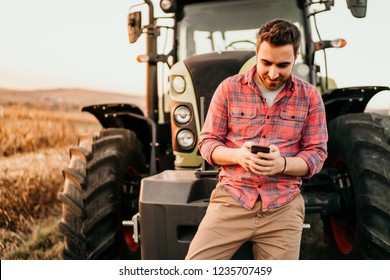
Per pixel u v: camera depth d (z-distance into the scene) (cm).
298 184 183
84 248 274
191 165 272
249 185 178
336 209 272
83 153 285
